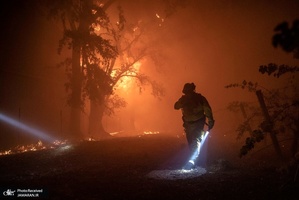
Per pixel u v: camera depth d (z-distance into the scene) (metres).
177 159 8.64
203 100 7.64
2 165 8.65
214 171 7.05
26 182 6.19
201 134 7.64
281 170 6.48
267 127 5.93
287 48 1.91
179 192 5.44
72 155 9.59
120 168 7.52
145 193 5.41
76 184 6.02
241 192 5.39
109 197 5.25
